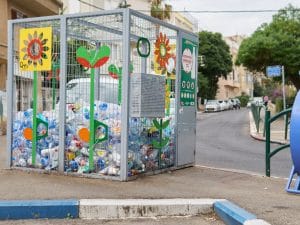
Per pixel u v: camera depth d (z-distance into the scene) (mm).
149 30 8969
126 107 8312
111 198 7004
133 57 8547
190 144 10414
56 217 6570
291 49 33625
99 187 7797
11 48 9539
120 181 8305
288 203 6895
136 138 8633
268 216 6113
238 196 7301
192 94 10438
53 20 9047
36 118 9242
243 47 35500
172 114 9805
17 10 25031
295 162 7867
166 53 9445
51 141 9062
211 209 6742
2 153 12617
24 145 9391
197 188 7926
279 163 13188
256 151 16359
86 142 8695
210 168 10383
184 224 6305
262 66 35719
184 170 9898
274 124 28891
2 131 19797
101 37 8992
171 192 7512
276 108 37344
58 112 8984
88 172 8664
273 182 8867
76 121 8812
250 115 43844
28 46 9289
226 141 20359
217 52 68812
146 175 8945
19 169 9391
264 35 34938
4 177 8633
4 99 19969
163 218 6582
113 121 8469
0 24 22531
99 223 6367
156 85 8922
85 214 6594
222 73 70750
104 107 8539
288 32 34781
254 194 7527
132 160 8516
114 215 6609
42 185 7898
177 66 9828
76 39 9031
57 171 8945
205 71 69250
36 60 9195
